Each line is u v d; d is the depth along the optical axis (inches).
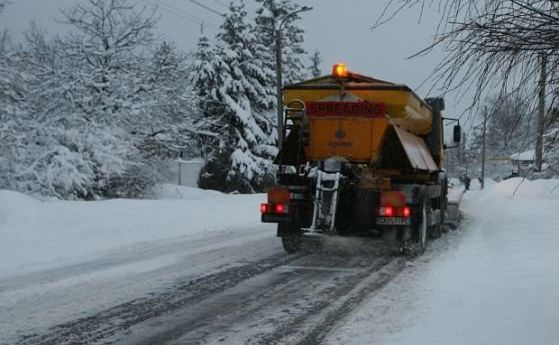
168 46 1065.5
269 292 315.0
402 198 417.1
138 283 331.6
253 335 237.6
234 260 415.5
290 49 1633.9
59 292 306.8
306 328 246.8
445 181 607.8
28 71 898.7
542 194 1098.1
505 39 168.1
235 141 1451.8
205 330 244.4
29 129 836.0
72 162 812.6
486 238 520.1
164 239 520.7
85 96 925.2
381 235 434.6
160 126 1011.3
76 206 621.9
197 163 1540.4
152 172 975.6
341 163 425.1
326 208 418.3
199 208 748.0
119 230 534.6
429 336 227.3
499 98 178.5
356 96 454.0
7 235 458.9
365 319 258.8
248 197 1057.5
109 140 876.0
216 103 1440.7
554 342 204.4
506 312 250.5
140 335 236.8
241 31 1502.2
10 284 323.6
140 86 987.9
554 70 170.9
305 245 451.2
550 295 268.7
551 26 163.8
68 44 973.8
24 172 789.2
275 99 1526.8
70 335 235.8
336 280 347.6
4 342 226.5
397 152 466.0
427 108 530.9
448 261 409.1
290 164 477.1
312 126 451.8
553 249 404.2
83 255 424.5
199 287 325.4
